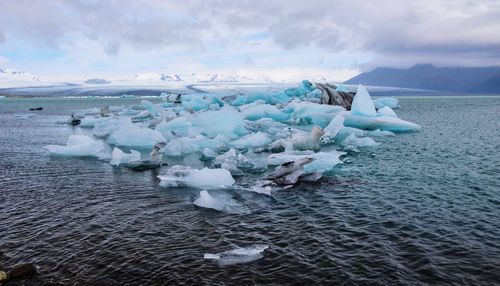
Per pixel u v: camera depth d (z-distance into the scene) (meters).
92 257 8.43
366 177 15.82
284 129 29.84
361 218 10.86
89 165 18.78
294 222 10.61
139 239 9.45
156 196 13.29
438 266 7.92
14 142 27.25
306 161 15.54
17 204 12.28
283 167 15.32
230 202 12.55
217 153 22.94
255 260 8.23
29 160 20.08
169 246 9.02
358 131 28.75
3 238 9.48
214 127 28.45
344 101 44.22
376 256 8.40
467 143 24.78
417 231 9.82
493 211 11.32
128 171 17.42
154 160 18.69
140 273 7.70
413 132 31.08
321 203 12.34
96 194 13.52
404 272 7.67
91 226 10.35
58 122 42.50
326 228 10.12
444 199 12.59
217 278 7.47
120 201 12.68
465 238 9.35
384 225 10.27
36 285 7.24
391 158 19.97
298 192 13.69
